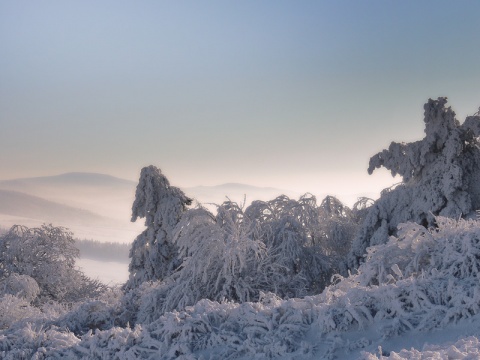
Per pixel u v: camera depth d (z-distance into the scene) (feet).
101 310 43.83
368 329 22.57
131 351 24.31
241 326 24.49
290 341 22.57
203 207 62.03
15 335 28.37
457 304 22.03
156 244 94.32
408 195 76.69
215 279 60.75
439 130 75.36
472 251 25.88
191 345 24.02
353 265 74.33
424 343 20.81
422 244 29.84
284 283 62.64
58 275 107.76
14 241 107.76
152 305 55.26
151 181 95.40
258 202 73.00
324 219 82.38
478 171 76.13
